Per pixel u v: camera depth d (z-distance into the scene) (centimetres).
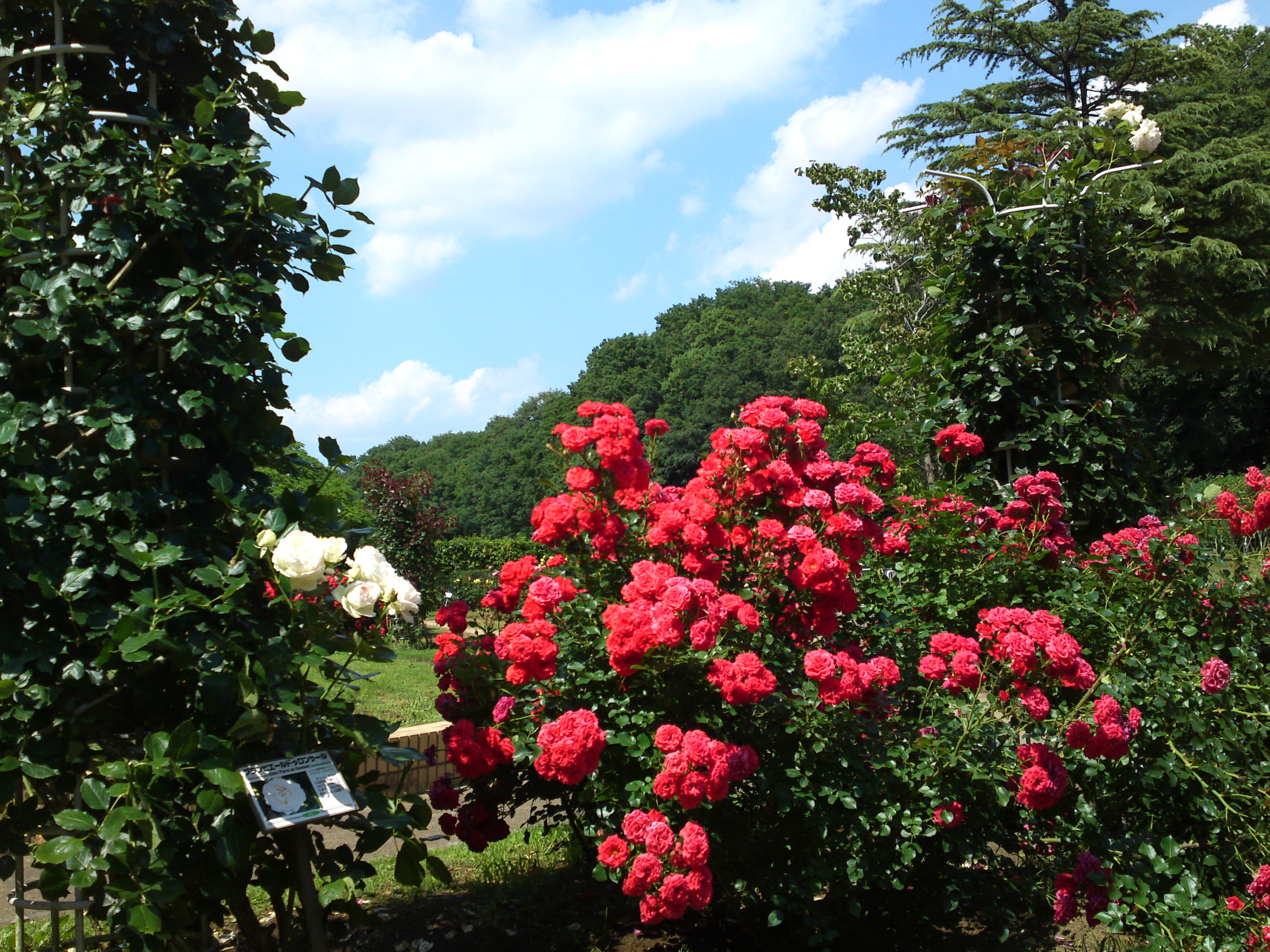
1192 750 328
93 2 257
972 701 305
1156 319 1922
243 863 228
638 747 268
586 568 339
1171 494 502
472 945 321
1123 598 364
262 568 241
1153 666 345
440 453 8025
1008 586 391
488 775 333
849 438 539
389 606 249
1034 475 466
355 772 254
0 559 226
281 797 220
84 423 239
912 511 409
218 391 256
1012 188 528
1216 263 1820
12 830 235
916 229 1223
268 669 233
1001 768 301
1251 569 393
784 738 288
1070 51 1986
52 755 229
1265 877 288
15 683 224
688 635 279
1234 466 2655
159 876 213
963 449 457
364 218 285
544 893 370
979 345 504
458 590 1243
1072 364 493
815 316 4453
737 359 4550
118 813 210
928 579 400
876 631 359
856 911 271
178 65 274
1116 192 501
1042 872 313
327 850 246
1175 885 296
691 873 248
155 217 252
